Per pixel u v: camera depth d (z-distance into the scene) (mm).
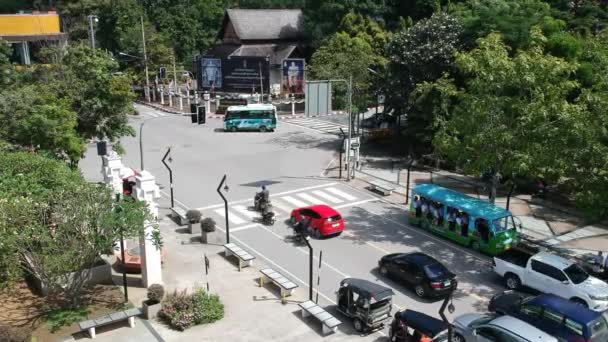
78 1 84562
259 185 39062
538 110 26359
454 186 39812
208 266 25094
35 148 31156
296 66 73562
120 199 22328
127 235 21484
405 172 43250
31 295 23297
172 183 37875
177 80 82312
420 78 45469
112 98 36344
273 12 84688
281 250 28422
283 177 41156
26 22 55781
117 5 83062
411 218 31828
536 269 23719
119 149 36281
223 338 20484
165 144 51000
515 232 28156
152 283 24016
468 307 23094
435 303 23281
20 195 22141
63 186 22125
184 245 28875
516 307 20984
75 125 33250
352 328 21359
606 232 31719
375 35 67125
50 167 24312
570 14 50969
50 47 51094
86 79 36250
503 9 41750
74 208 20484
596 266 25453
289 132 56938
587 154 26516
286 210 34219
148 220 22750
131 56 74250
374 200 36406
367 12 71625
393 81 47312
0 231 19234
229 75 75000
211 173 41969
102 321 20500
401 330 19609
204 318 21344
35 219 20500
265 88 74375
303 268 26406
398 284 24906
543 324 19859
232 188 38281
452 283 23531
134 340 20312
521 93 27953
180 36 90875
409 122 46188
